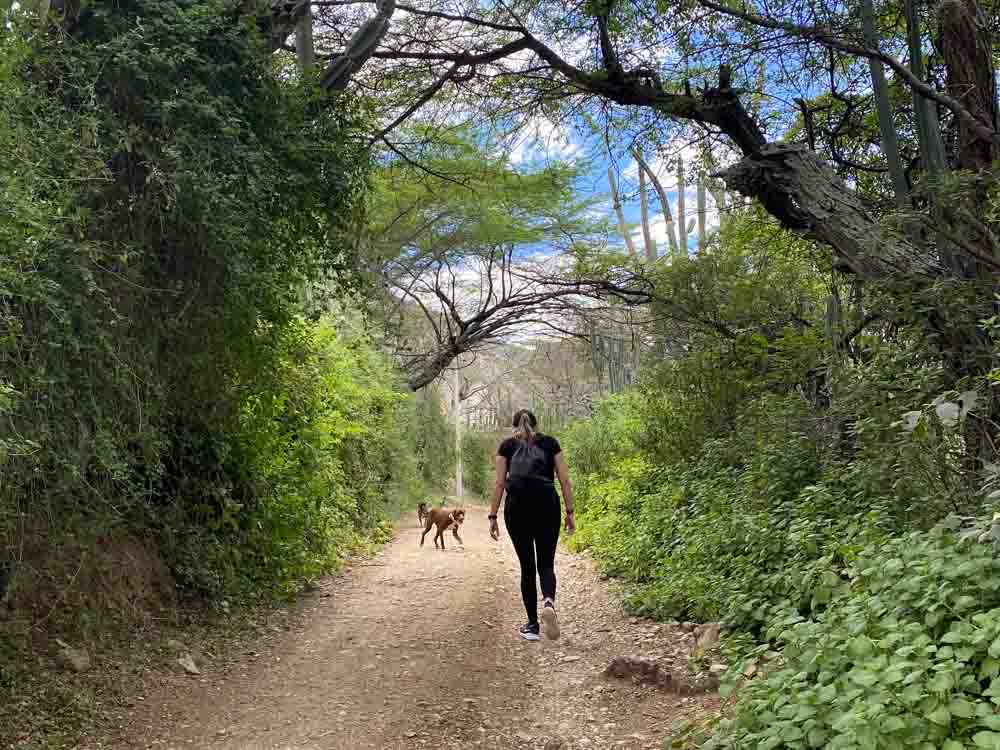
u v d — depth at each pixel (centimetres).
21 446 386
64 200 418
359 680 536
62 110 473
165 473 663
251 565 779
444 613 739
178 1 576
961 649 304
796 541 578
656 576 801
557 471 636
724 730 354
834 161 983
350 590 864
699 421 1091
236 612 691
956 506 496
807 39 763
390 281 1848
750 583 600
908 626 334
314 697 503
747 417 944
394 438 1786
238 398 684
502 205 1831
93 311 469
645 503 1055
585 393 2780
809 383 891
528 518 614
